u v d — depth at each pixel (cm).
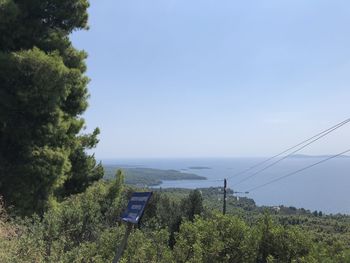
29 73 1279
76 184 1727
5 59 1259
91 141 1798
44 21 1554
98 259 688
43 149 1337
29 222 904
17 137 1318
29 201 1273
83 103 1689
